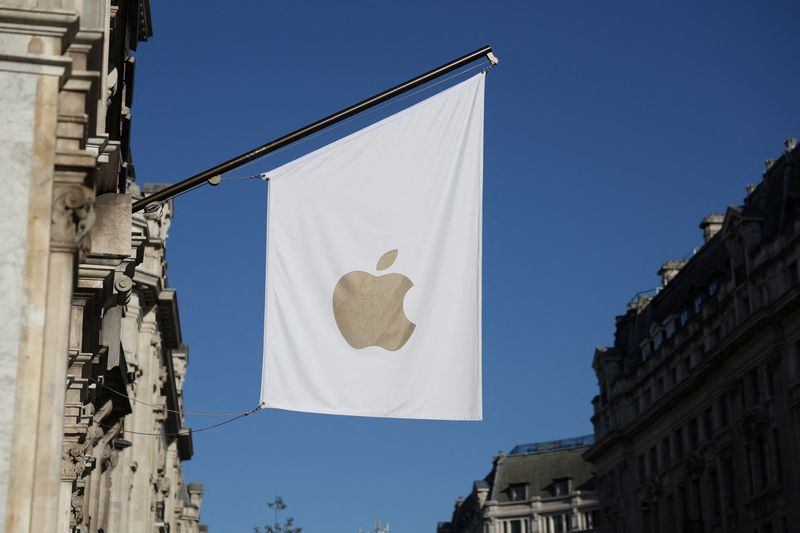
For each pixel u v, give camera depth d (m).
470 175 14.62
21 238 10.87
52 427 10.60
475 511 133.12
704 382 69.38
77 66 11.77
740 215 64.31
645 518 81.19
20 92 11.16
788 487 58.03
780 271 59.53
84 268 16.45
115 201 14.70
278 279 14.23
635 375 83.38
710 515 68.56
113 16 20.81
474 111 14.80
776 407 59.50
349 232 14.38
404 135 14.70
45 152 11.09
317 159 14.59
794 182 62.94
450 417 14.02
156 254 51.53
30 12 11.19
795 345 58.50
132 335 49.09
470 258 14.40
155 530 59.66
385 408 13.99
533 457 129.75
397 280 14.27
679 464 73.81
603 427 88.50
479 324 14.26
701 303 72.56
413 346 14.14
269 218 14.37
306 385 13.99
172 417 68.00
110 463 40.72
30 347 10.62
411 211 14.47
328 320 14.14
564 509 123.56
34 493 10.40
